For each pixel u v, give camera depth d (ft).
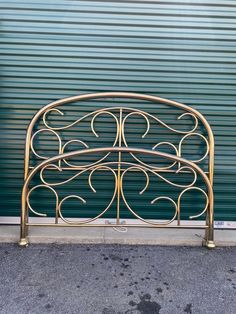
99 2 9.77
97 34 9.90
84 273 8.54
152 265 8.98
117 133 10.07
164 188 10.67
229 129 10.43
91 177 10.55
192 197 10.75
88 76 10.06
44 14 9.76
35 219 10.73
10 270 8.57
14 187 10.52
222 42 10.03
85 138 10.39
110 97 9.98
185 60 10.09
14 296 7.64
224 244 10.13
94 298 7.65
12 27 9.75
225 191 10.73
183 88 10.21
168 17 9.89
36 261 9.00
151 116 9.96
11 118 10.17
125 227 10.32
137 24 9.89
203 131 10.41
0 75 9.95
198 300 7.69
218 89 10.23
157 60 10.07
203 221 10.90
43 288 7.93
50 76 10.02
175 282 8.29
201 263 9.14
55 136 10.32
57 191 10.59
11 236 9.95
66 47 9.92
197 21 9.91
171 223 10.84
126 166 10.54
